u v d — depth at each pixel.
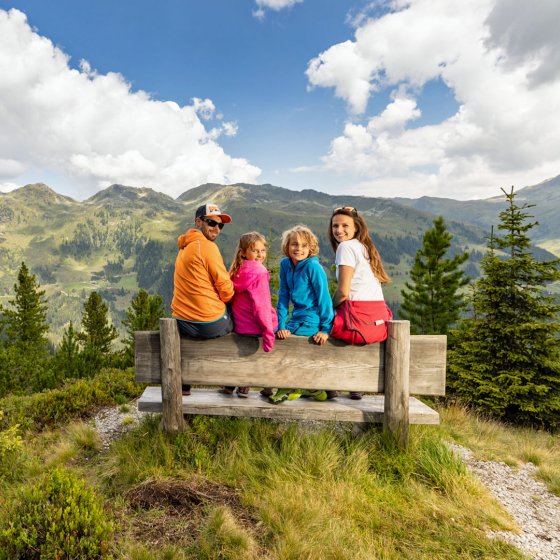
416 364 4.11
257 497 3.36
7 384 19.55
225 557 2.66
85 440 4.71
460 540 3.12
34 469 4.16
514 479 4.62
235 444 4.11
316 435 4.32
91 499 2.91
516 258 12.54
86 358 18.05
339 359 4.07
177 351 4.07
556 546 3.21
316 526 3.05
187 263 3.83
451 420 7.53
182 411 4.16
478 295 13.03
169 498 3.28
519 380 11.40
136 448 4.18
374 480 3.82
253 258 3.88
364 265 3.96
